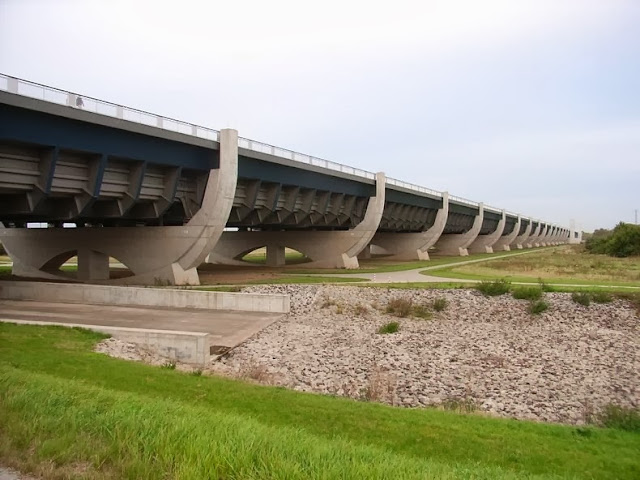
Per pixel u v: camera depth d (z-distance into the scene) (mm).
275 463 7746
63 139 31438
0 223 59250
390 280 49719
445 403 18656
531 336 31031
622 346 28828
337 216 65500
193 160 41344
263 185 51156
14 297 39062
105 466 7801
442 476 7977
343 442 9750
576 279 51500
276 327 30406
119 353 21141
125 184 38312
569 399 19812
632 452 11984
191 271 45094
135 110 35312
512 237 151875
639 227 101062
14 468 7625
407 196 78812
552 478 9359
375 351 25938
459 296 40406
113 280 48594
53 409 9617
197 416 10266
